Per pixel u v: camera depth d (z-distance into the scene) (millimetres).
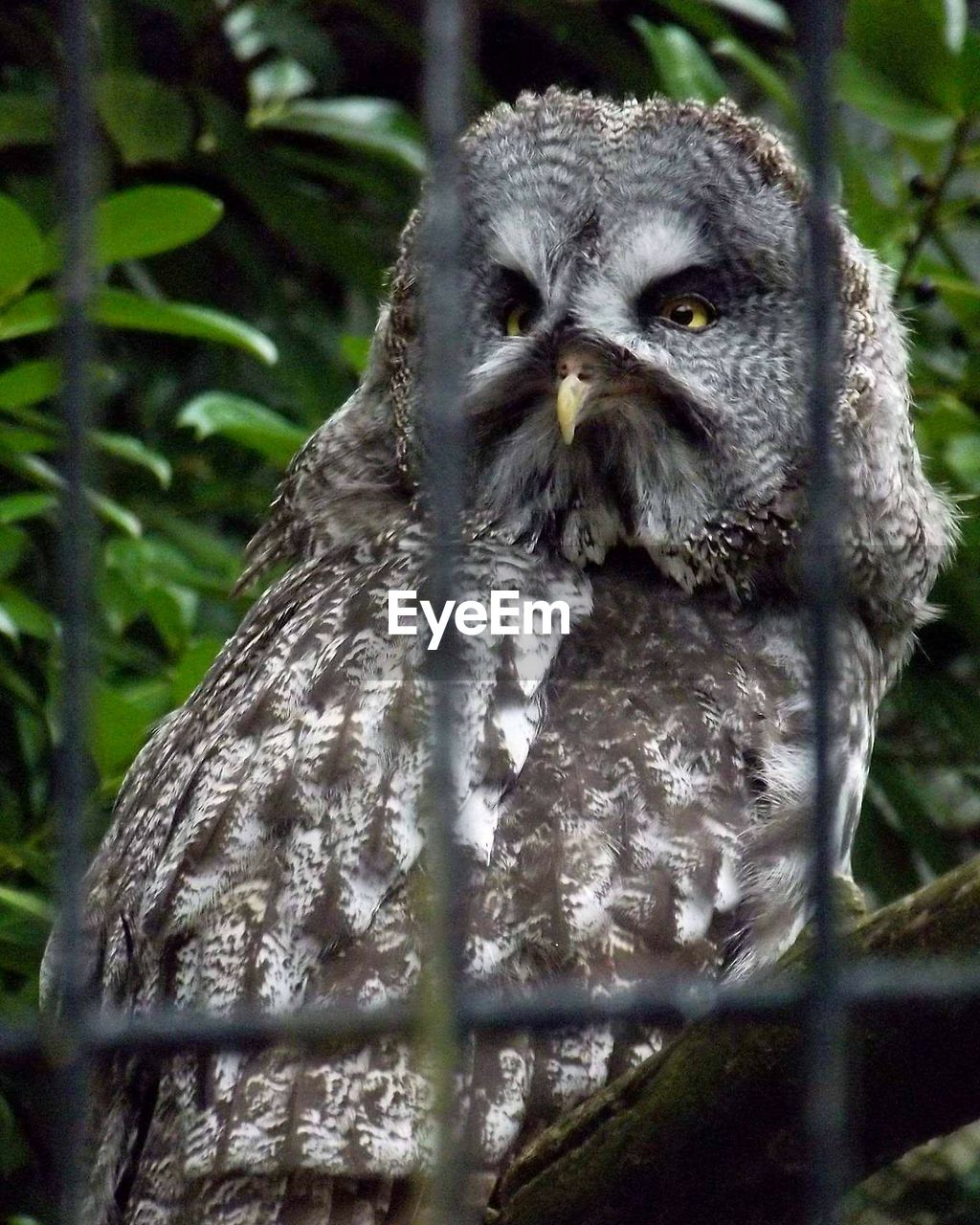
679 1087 2811
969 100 5535
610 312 4426
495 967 3574
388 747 3729
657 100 4723
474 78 6863
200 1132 3477
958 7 5590
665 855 3758
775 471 4426
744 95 7805
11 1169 5332
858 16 5543
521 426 4465
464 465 4531
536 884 3654
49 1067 2150
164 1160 3535
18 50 7215
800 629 4406
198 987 3604
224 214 6891
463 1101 3461
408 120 6734
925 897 2604
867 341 4660
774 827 3867
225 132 6547
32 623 5129
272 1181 3410
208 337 4961
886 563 4668
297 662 3992
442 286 2186
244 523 6906
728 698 4074
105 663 5648
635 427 4387
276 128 6918
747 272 4527
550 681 4023
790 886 3820
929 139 5574
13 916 5105
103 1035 2145
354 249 6648
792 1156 2775
